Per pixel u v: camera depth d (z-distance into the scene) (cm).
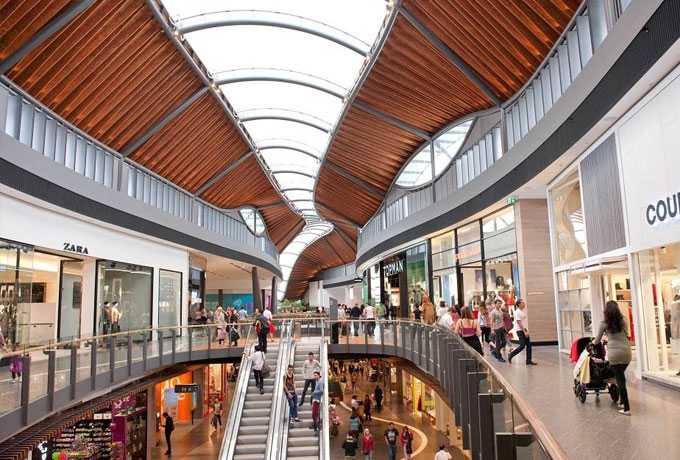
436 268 2464
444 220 2156
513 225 1697
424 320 1697
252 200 3672
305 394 1719
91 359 1289
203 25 1650
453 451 1977
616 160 995
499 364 1155
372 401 3216
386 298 3591
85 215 1691
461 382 818
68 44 1397
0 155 1238
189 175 2600
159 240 2327
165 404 2227
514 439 363
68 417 1239
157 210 2253
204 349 2127
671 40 702
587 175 1154
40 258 1844
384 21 1602
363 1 1564
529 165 1404
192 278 3102
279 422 1602
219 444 2178
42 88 1484
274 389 1783
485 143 1861
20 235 1434
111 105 1730
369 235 3859
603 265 1091
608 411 703
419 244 2717
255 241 4103
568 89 1108
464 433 782
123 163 2025
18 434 1077
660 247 859
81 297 1897
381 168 2853
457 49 1546
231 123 2378
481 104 1823
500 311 1230
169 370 2002
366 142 2581
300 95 2261
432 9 1428
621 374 695
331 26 1712
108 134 1884
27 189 1372
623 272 1196
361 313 3067
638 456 517
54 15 1277
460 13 1386
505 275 1769
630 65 830
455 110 1970
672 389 835
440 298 2414
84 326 1878
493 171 1675
